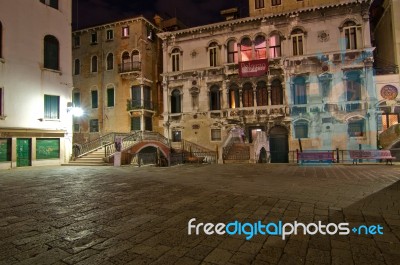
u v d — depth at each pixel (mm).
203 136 26594
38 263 3658
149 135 24719
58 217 5863
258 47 25547
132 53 29969
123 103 29953
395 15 22422
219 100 26609
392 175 11602
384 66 24703
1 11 18734
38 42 20719
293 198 7488
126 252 4008
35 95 20297
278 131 24781
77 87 32062
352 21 22891
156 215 5949
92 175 13375
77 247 4207
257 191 8547
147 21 30203
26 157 19672
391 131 20641
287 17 24375
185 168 16094
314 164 17219
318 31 23609
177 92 28156
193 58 27422
